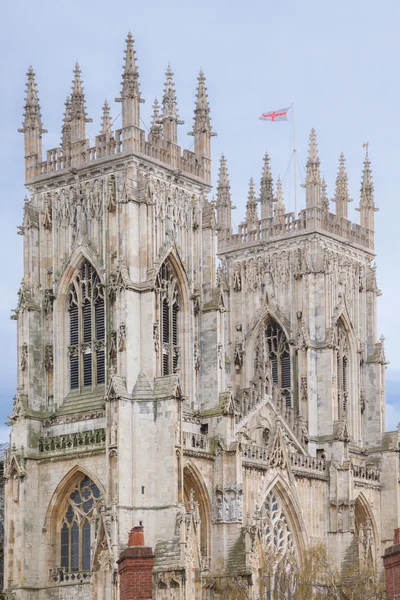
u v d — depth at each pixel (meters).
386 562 122.88
